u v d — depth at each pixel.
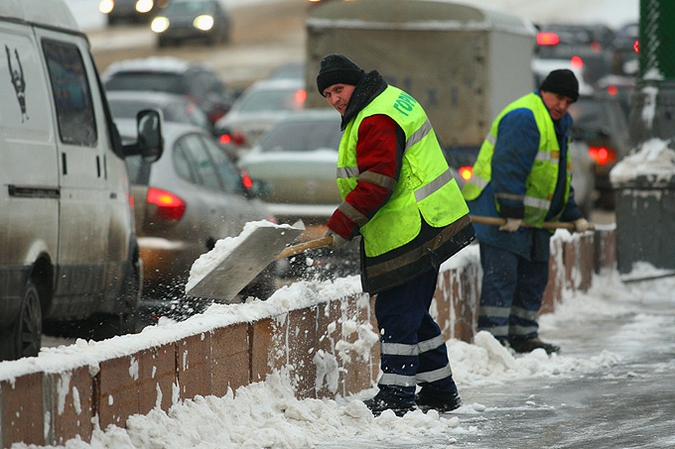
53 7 21.28
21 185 18.23
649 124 33.41
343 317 18.45
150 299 27.38
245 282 16.41
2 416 11.20
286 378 16.56
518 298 24.09
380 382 17.36
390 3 44.88
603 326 27.45
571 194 24.38
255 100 69.62
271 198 32.12
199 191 28.64
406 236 17.02
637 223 33.31
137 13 150.25
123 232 22.98
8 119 18.17
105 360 12.82
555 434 15.94
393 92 17.14
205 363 14.77
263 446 14.35
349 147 17.03
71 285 20.48
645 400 18.36
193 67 76.88
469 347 21.39
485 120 44.44
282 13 166.12
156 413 13.69
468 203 23.84
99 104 22.52
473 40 44.50
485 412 17.62
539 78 60.19
